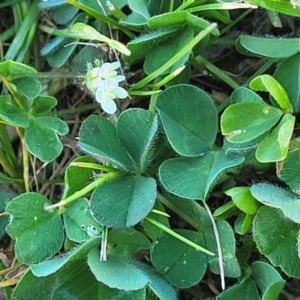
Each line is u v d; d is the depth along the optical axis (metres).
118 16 0.17
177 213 0.16
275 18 0.18
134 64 0.18
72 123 0.19
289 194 0.15
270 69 0.18
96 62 0.16
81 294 0.15
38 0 0.19
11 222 0.15
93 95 0.18
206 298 0.17
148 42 0.16
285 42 0.16
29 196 0.16
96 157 0.16
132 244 0.16
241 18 0.18
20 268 0.17
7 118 0.16
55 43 0.18
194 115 0.16
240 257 0.16
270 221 0.15
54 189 0.19
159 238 0.16
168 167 0.15
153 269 0.16
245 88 0.16
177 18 0.16
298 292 0.17
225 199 0.17
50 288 0.16
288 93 0.16
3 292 0.17
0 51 0.19
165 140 0.16
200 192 0.15
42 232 0.16
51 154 0.16
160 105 0.16
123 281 0.14
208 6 0.17
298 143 0.15
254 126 0.15
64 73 0.18
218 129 0.18
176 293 0.16
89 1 0.18
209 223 0.16
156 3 0.17
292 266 0.15
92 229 0.15
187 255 0.16
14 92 0.17
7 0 0.19
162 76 0.17
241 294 0.15
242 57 0.19
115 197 0.15
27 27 0.19
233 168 0.16
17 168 0.19
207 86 0.19
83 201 0.16
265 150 0.15
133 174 0.16
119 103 0.18
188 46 0.16
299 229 0.15
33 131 0.17
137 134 0.16
